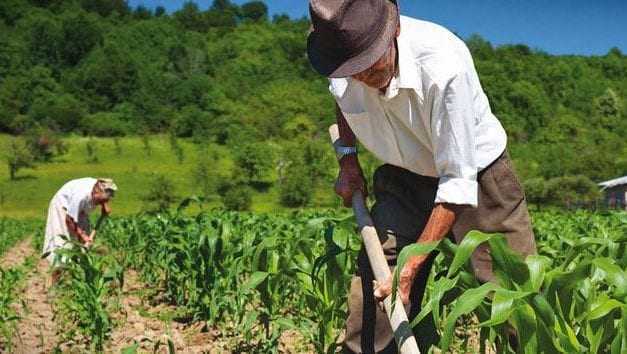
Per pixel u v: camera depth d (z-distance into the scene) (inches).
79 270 304.7
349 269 211.6
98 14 7854.3
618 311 113.1
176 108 5880.9
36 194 3430.1
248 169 3902.6
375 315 147.2
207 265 277.6
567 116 5452.8
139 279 434.9
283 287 226.2
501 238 107.7
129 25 7342.5
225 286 270.5
